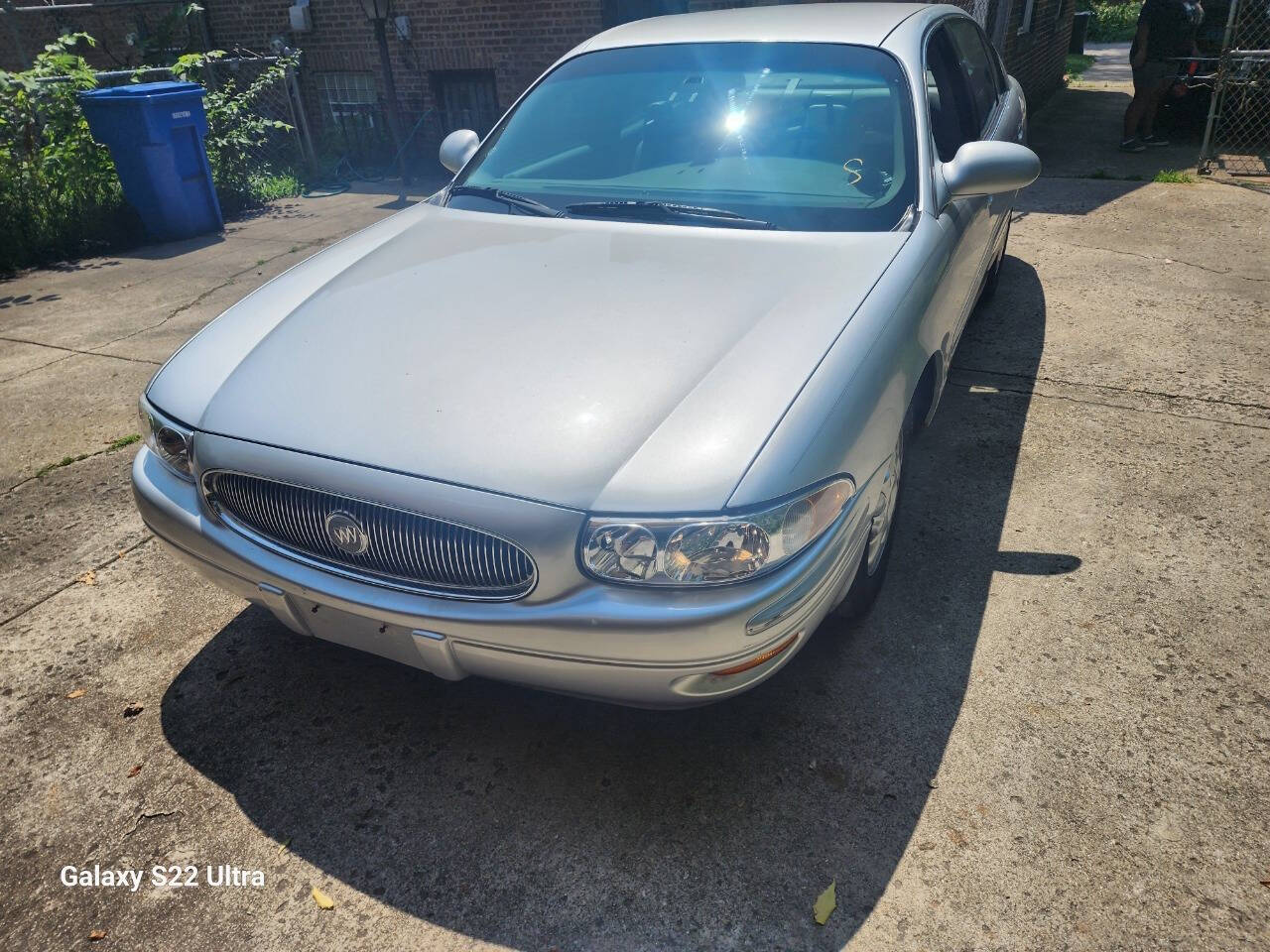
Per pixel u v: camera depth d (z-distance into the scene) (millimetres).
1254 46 10438
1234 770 2334
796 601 2016
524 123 3584
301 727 2637
